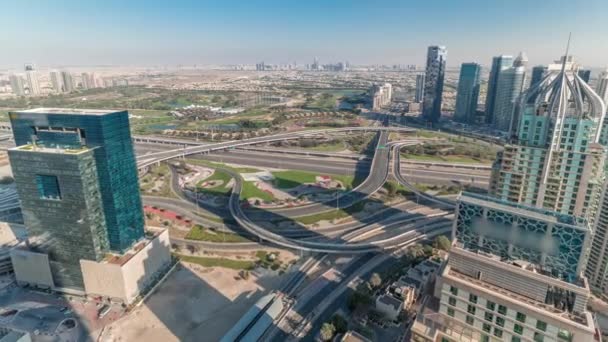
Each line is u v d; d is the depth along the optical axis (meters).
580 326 80.69
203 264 198.75
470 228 101.69
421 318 105.44
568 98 163.50
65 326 153.00
